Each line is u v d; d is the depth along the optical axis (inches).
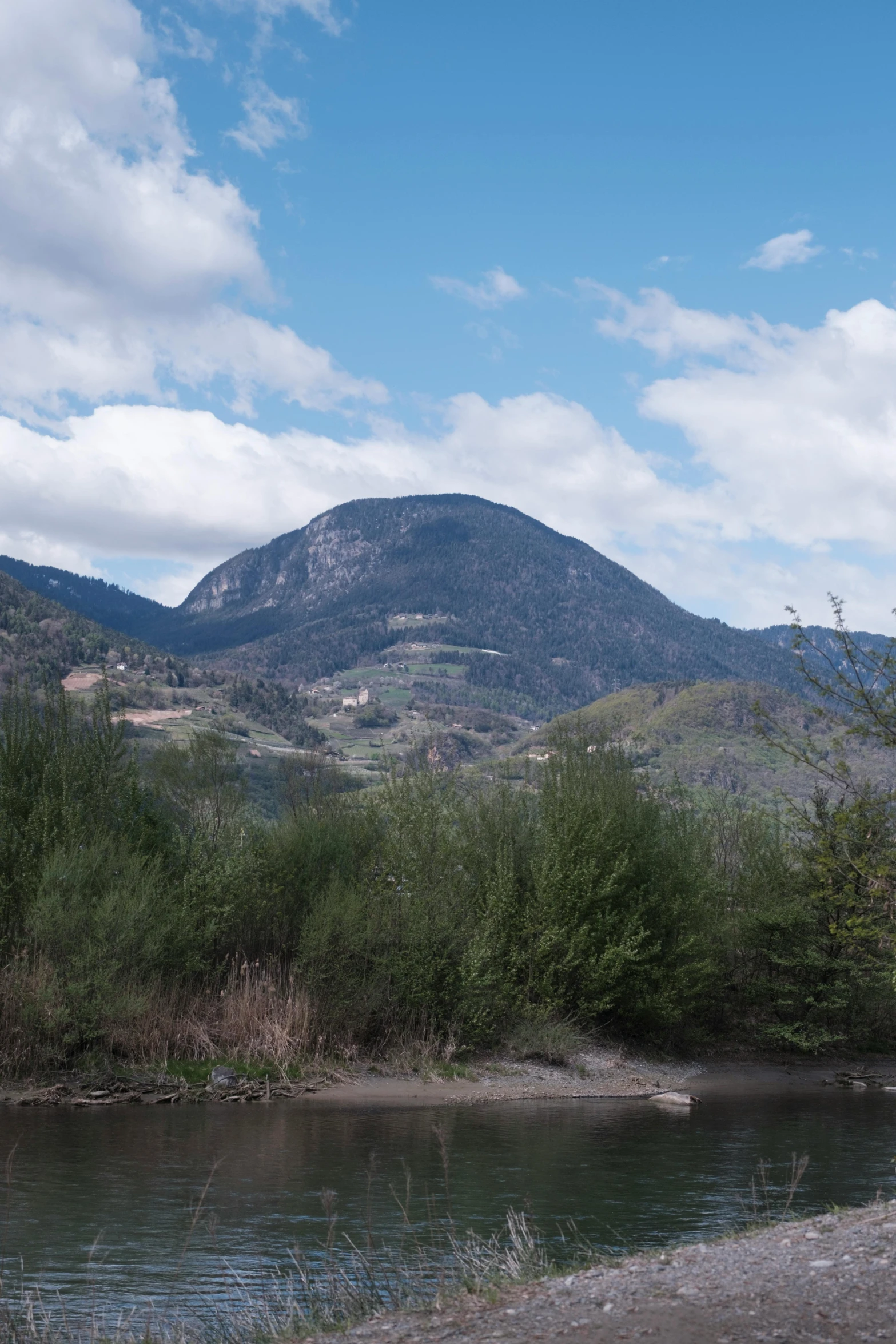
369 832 1611.7
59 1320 418.3
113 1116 981.2
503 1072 1370.6
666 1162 826.8
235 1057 1226.0
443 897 1483.8
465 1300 356.8
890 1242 379.6
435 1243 549.6
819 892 634.8
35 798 1309.1
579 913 1536.7
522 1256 447.8
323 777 1818.4
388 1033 1391.5
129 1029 1176.8
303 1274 441.1
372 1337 314.2
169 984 1262.3
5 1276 489.1
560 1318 314.5
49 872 1192.8
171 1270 497.4
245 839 1437.0
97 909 1186.6
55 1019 1106.1
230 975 1336.1
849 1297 315.9
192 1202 644.7
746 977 1861.5
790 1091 1464.1
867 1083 1574.8
